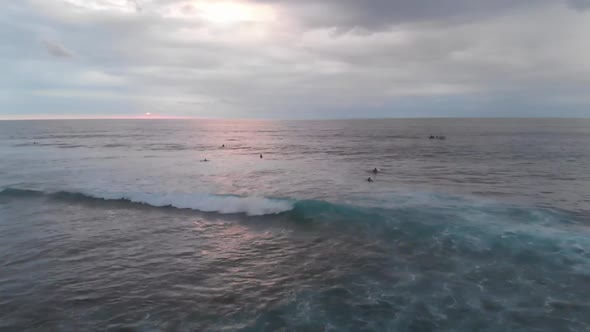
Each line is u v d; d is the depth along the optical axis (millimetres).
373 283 10383
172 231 15297
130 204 19344
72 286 10477
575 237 12867
